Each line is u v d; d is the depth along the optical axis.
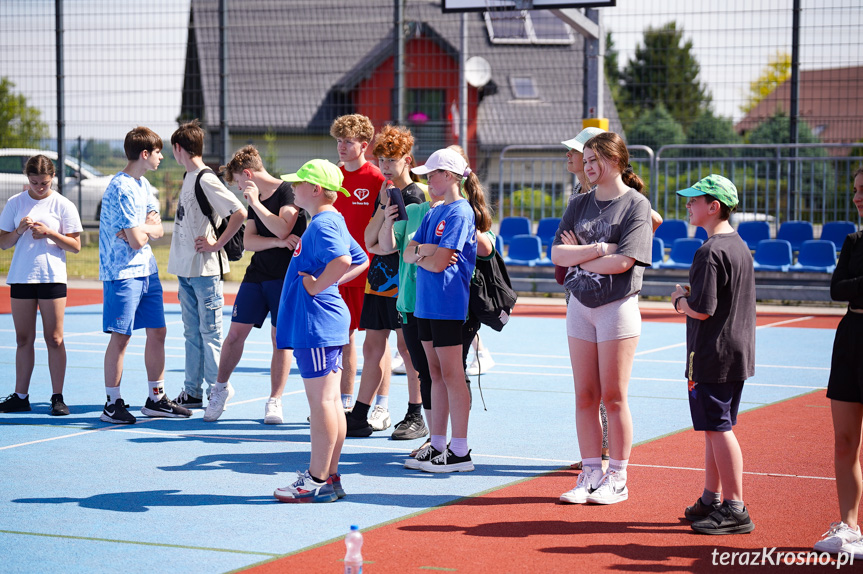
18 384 7.21
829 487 5.12
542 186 17.05
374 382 6.52
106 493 5.00
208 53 24.97
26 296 7.08
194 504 4.81
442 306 5.34
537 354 10.32
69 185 17.81
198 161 7.06
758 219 16.23
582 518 4.58
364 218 6.86
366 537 4.27
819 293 14.56
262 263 6.76
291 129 24.36
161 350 7.05
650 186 16.03
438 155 5.36
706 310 4.24
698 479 5.29
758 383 8.45
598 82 13.36
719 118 18.22
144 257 6.77
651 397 7.78
